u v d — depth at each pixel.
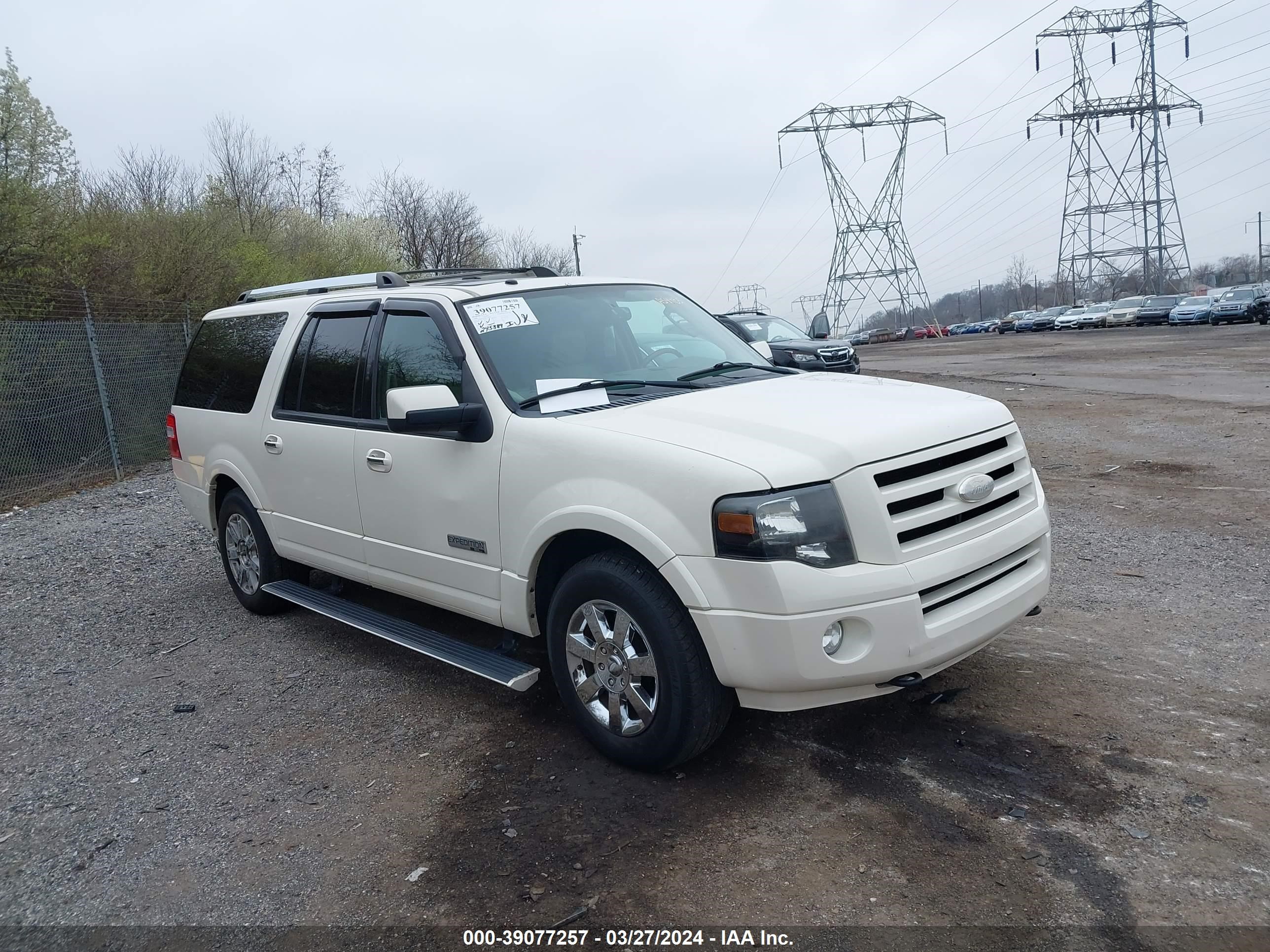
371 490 4.60
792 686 3.12
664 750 3.45
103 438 12.88
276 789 3.74
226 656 5.35
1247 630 4.74
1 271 13.44
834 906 2.78
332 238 28.27
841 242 77.56
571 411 3.89
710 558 3.18
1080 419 12.91
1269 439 10.15
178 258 17.08
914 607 3.18
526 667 3.91
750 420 3.52
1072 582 5.71
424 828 3.37
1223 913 2.65
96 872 3.24
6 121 14.23
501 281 4.66
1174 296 52.03
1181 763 3.46
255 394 5.52
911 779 3.46
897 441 3.33
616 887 2.94
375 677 4.87
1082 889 2.79
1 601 6.81
